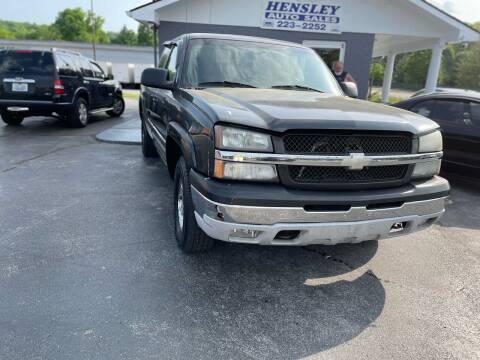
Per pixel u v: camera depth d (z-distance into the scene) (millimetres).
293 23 10594
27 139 8258
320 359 2180
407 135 2686
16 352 2094
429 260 3473
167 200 4605
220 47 3951
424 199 2734
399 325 2516
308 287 2916
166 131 3773
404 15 11000
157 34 10398
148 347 2188
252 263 3221
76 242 3420
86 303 2551
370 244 3748
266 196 2363
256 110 2592
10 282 2752
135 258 3176
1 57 8641
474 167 5695
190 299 2668
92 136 8867
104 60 41906
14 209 4160
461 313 2682
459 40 11055
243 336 2334
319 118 2490
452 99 6027
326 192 2492
